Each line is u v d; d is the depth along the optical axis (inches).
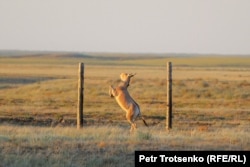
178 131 2839.6
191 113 4628.4
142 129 2878.9
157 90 6781.5
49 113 4498.0
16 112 4507.9
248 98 6190.9
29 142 2198.6
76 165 1847.9
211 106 5403.5
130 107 2817.4
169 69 3011.8
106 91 6628.9
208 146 2198.6
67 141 2245.3
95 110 4729.3
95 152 2037.4
